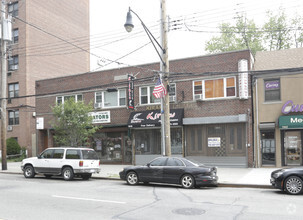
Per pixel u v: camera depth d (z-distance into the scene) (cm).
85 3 4319
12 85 3472
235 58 1973
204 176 1233
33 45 3466
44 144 2722
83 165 1550
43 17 3612
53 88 2616
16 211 819
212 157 1995
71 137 1914
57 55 3772
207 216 754
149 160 2203
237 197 1029
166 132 1517
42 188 1252
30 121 3353
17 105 3406
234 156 1942
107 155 2383
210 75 2030
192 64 2098
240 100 1941
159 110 2153
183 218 734
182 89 2117
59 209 840
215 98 2017
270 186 1270
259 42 3266
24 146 3309
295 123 1780
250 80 1931
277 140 1866
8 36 2077
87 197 1028
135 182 1356
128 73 2316
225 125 1983
